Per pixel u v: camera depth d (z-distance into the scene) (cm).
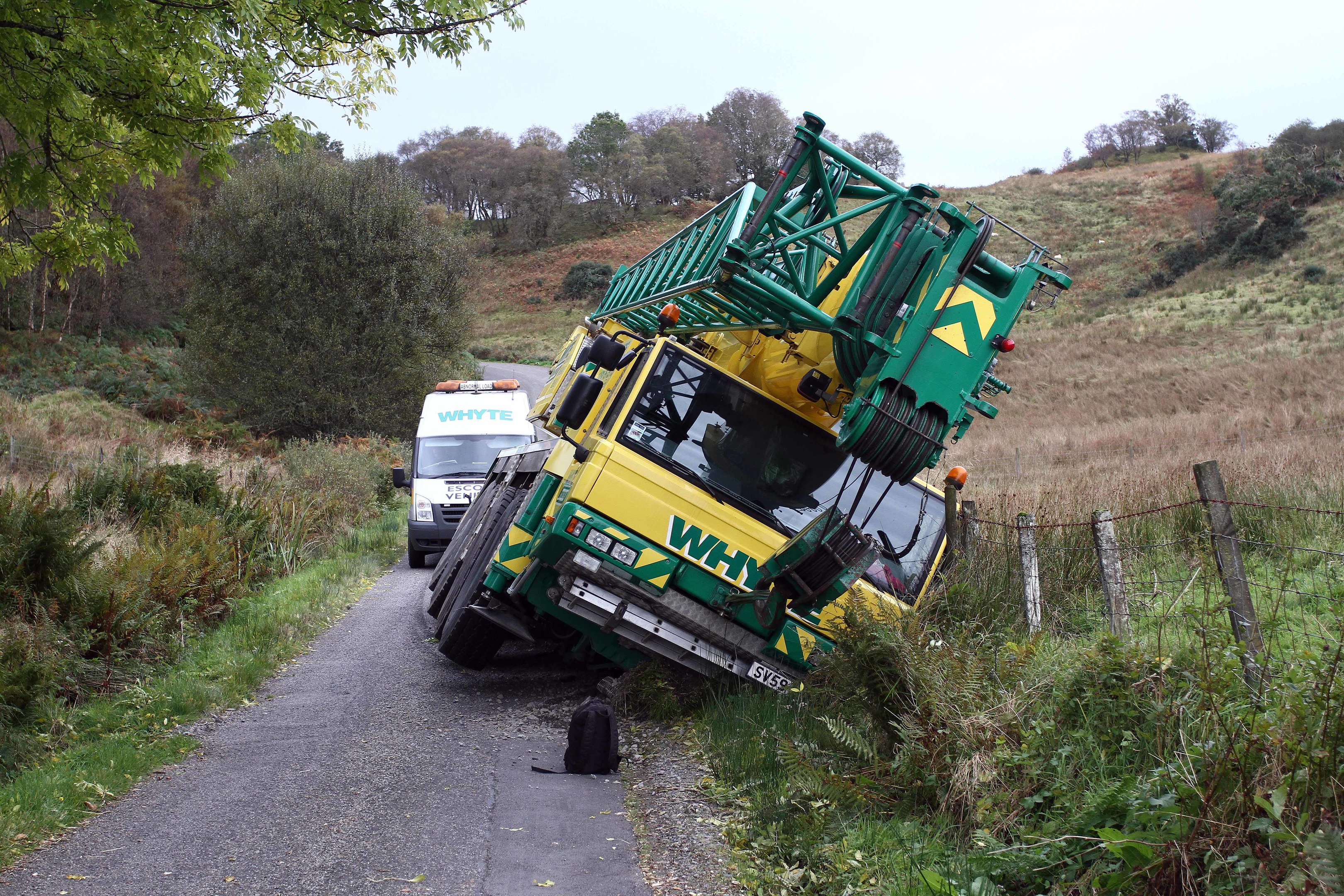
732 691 661
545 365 6750
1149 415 2900
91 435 2486
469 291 3703
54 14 579
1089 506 1009
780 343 704
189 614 934
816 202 646
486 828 461
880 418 536
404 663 870
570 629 754
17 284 3859
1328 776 311
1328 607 539
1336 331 3572
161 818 481
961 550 816
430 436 1775
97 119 684
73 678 701
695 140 13638
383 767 568
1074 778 403
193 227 3447
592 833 456
